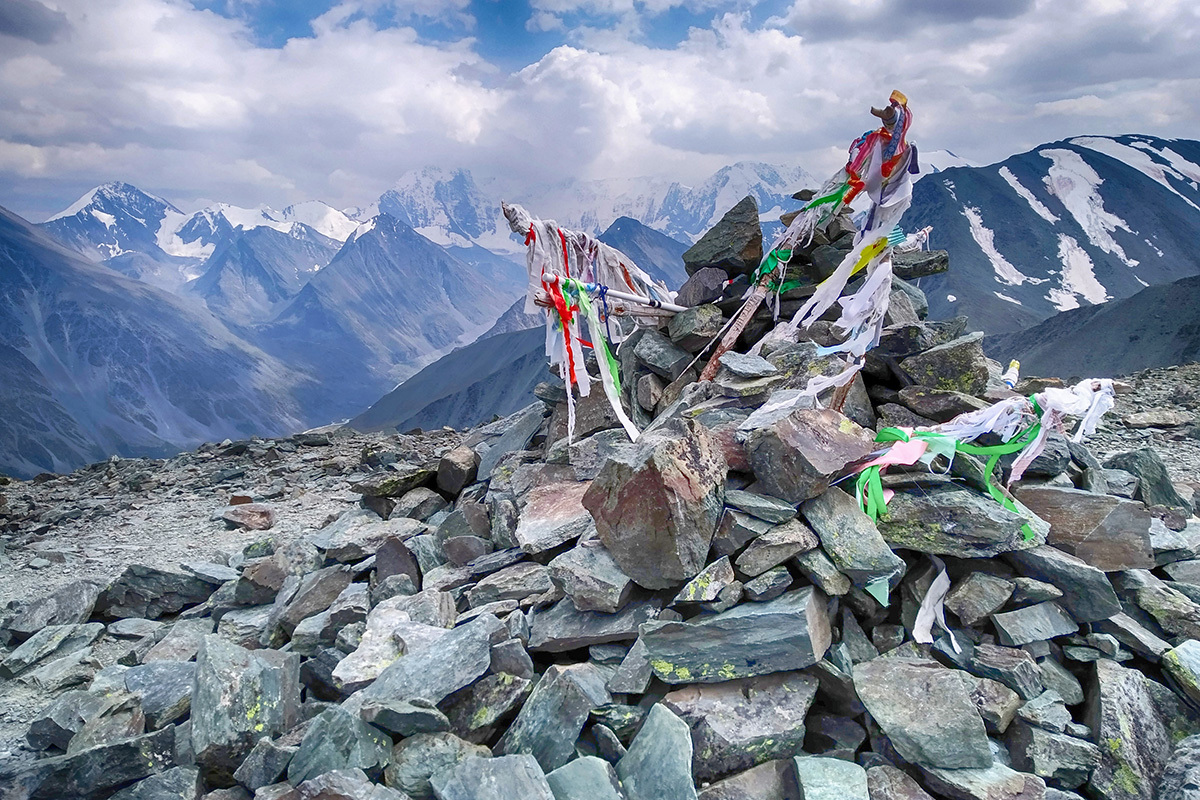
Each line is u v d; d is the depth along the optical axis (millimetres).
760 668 4293
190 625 6992
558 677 4371
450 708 4578
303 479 13953
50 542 10672
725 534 4809
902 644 4734
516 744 4230
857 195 5574
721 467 5113
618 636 4781
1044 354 101000
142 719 5117
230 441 18547
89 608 7551
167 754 4617
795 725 4125
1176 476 9117
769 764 4098
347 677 4988
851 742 4289
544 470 7129
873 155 5125
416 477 8531
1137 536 5281
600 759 3900
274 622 6629
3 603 8266
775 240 7043
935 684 4207
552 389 8445
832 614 4770
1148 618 5074
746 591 4578
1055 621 4746
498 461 8398
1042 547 5102
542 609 5379
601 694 4434
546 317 6754
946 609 4855
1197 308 92125
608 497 4762
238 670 4832
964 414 5602
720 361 6980
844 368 6324
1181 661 4504
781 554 4617
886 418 6270
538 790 3664
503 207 6762
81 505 13188
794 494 4844
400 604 5867
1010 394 6352
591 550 5133
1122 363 91250
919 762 3975
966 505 4898
